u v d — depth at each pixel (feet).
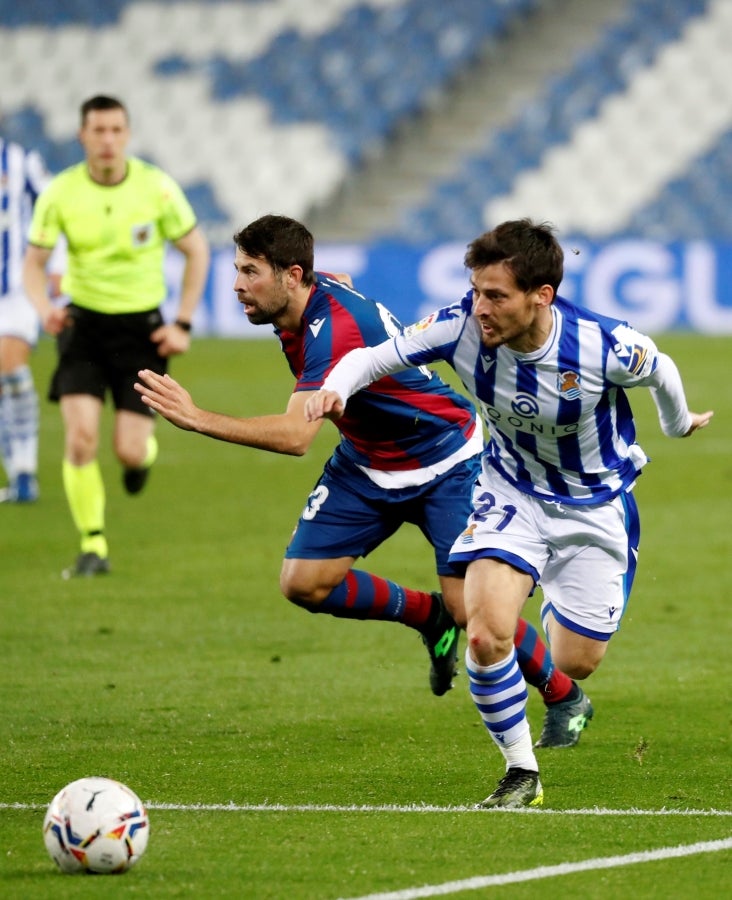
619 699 71.15
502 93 338.54
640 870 44.60
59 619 89.71
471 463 65.87
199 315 301.02
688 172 326.44
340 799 53.72
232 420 54.75
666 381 55.11
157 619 90.02
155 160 340.59
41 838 48.21
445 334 53.88
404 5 349.00
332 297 59.77
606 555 56.95
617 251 284.61
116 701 70.64
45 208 101.24
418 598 67.72
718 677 75.36
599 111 333.42
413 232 325.42
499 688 52.65
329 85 342.64
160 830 49.29
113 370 103.40
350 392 54.70
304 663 79.51
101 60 353.31
